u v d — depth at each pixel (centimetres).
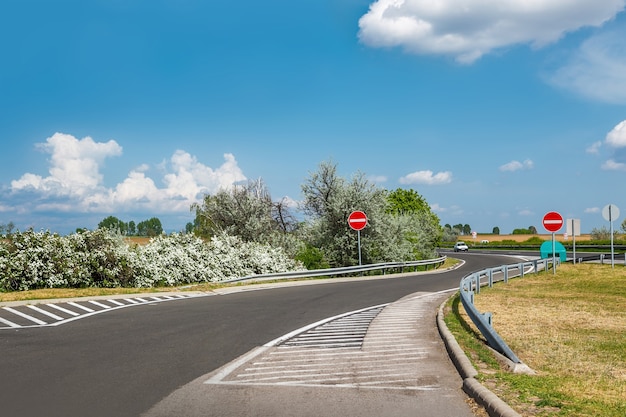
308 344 1077
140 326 1297
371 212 3766
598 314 1469
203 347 1045
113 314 1496
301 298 1991
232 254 2955
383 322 1377
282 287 2528
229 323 1355
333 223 3819
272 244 3931
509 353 852
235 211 4131
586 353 973
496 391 684
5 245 2117
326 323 1362
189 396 709
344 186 3822
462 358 871
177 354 977
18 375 820
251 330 1249
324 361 921
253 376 817
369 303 1830
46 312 1505
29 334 1179
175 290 2188
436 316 1480
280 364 898
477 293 2050
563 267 3092
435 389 744
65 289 2020
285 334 1195
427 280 2952
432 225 5562
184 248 2722
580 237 8206
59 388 746
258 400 691
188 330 1245
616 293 2034
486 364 848
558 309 1571
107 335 1172
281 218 4700
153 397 704
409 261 4050
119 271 2323
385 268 3588
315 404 673
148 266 2427
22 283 2075
